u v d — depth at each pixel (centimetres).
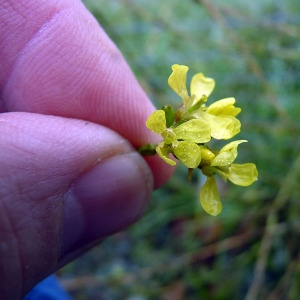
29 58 5
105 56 5
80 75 5
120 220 5
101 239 5
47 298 6
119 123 5
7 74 5
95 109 5
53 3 5
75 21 5
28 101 5
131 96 5
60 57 5
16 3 5
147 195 5
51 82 5
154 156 5
